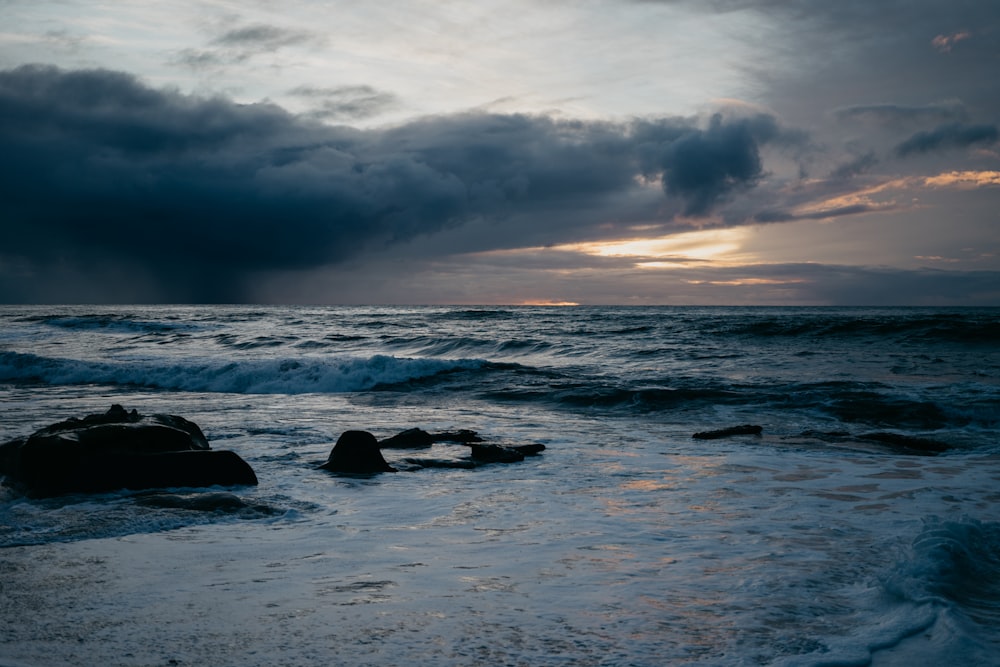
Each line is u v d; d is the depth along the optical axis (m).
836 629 3.49
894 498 6.58
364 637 3.35
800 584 4.14
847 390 14.43
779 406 13.51
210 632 3.40
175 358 23.31
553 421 12.38
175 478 6.86
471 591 4.03
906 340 26.05
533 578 4.28
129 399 15.64
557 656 3.16
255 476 7.15
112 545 4.96
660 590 4.06
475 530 5.47
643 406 13.90
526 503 6.43
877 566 4.47
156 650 3.20
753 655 3.18
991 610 3.72
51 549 4.86
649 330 31.67
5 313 73.12
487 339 27.56
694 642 3.32
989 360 20.70
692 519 5.82
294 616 3.62
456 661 3.10
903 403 13.07
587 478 7.62
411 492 6.89
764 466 8.26
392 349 27.12
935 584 3.96
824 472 7.89
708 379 17.25
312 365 19.05
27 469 6.71
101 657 3.12
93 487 6.62
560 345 25.69
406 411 13.73
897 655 3.19
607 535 5.32
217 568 4.45
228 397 16.30
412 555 4.77
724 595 3.97
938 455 9.18
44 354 25.05
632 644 3.30
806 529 5.46
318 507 6.23
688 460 8.67
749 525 5.61
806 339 27.33
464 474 7.84
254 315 58.94
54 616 3.61
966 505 6.27
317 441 9.85
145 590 4.02
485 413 13.52
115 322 39.25
